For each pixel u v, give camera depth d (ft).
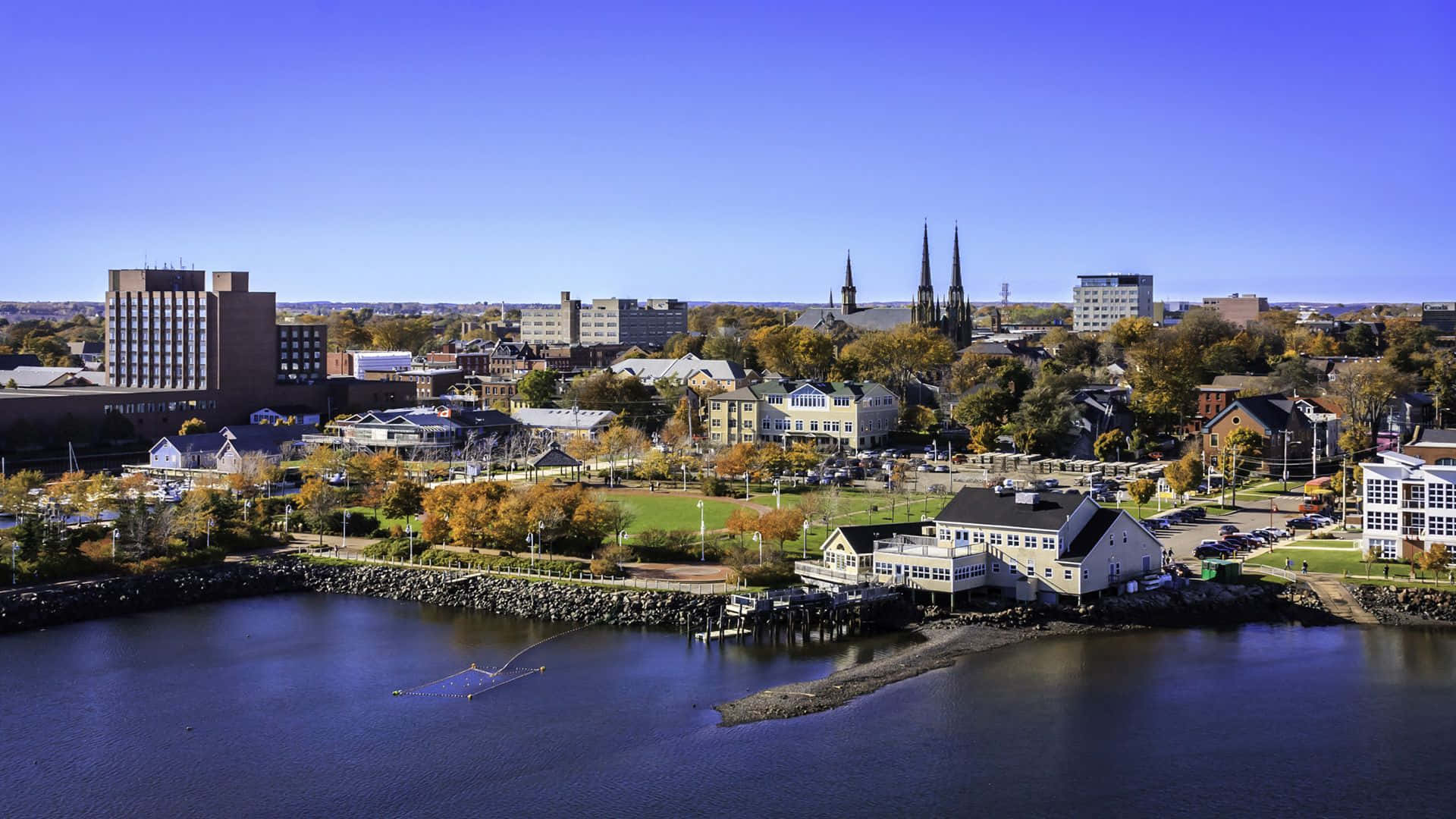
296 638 445.78
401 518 609.42
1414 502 486.79
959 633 433.07
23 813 305.73
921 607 452.76
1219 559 494.59
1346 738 344.28
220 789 319.06
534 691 386.11
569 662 413.18
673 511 602.44
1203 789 315.37
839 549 474.08
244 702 379.35
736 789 316.81
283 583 518.37
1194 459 632.38
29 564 491.72
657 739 347.56
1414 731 347.97
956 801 310.24
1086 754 336.29
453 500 558.56
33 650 431.84
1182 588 461.78
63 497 604.49
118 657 423.64
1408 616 445.37
